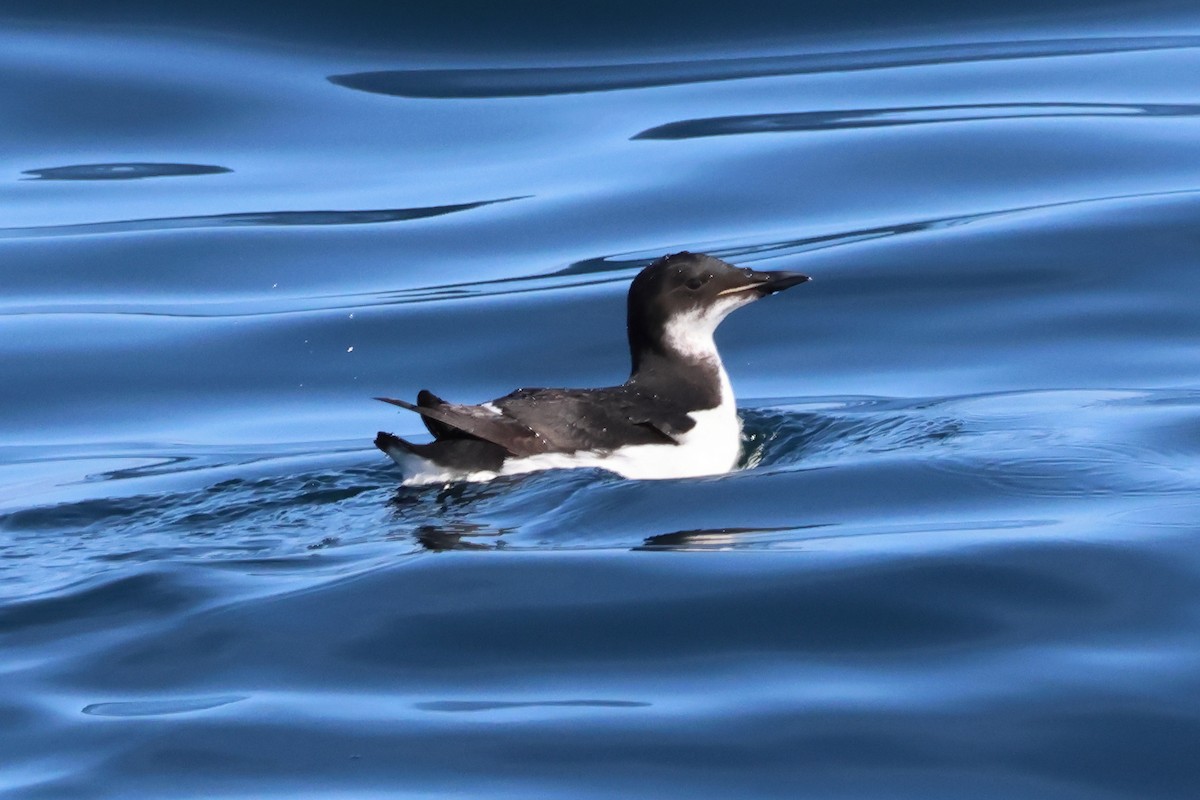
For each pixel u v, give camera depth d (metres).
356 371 15.40
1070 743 7.18
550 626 8.37
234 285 17.44
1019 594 8.58
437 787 6.93
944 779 6.95
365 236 18.41
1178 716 7.35
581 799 6.79
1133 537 9.27
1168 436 11.67
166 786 6.97
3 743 7.36
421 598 8.70
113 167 20.16
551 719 7.45
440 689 7.80
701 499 10.35
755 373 14.98
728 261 17.14
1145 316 15.44
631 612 8.49
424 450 10.89
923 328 15.59
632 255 17.66
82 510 11.05
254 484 11.47
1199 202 17.83
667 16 24.14
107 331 16.25
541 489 10.56
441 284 17.25
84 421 14.50
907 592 8.62
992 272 16.58
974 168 19.23
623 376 15.12
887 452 11.47
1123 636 8.09
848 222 18.17
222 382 15.24
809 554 9.18
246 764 7.14
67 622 8.70
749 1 24.23
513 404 11.21
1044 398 13.39
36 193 19.58
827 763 7.05
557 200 19.06
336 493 11.16
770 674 7.83
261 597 8.84
